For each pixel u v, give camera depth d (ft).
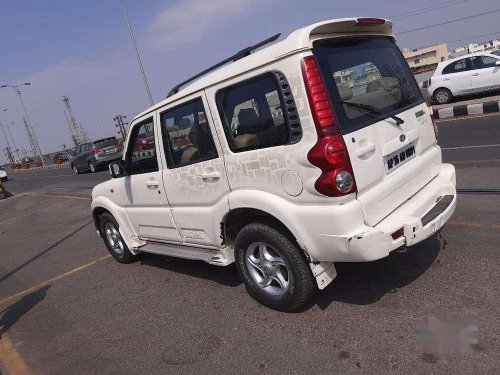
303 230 10.47
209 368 10.50
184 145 13.47
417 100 12.99
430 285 11.84
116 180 17.74
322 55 10.26
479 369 8.50
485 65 51.03
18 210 51.55
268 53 10.48
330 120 9.73
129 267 19.51
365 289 12.35
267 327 11.66
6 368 12.73
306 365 9.77
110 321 14.28
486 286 11.25
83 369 11.70
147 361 11.41
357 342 10.15
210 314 13.11
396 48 13.12
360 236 9.70
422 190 12.28
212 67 13.50
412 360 9.14
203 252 14.37
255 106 10.91
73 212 39.73
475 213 16.42
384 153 10.87
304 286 11.30
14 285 21.27
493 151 25.94
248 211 12.07
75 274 20.48
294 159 10.23
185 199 13.99
